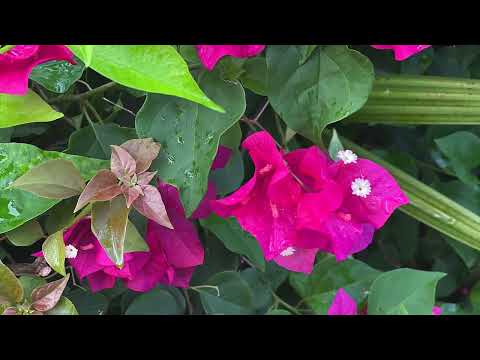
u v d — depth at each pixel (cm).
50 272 28
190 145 23
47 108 22
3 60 20
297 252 26
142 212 23
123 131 26
